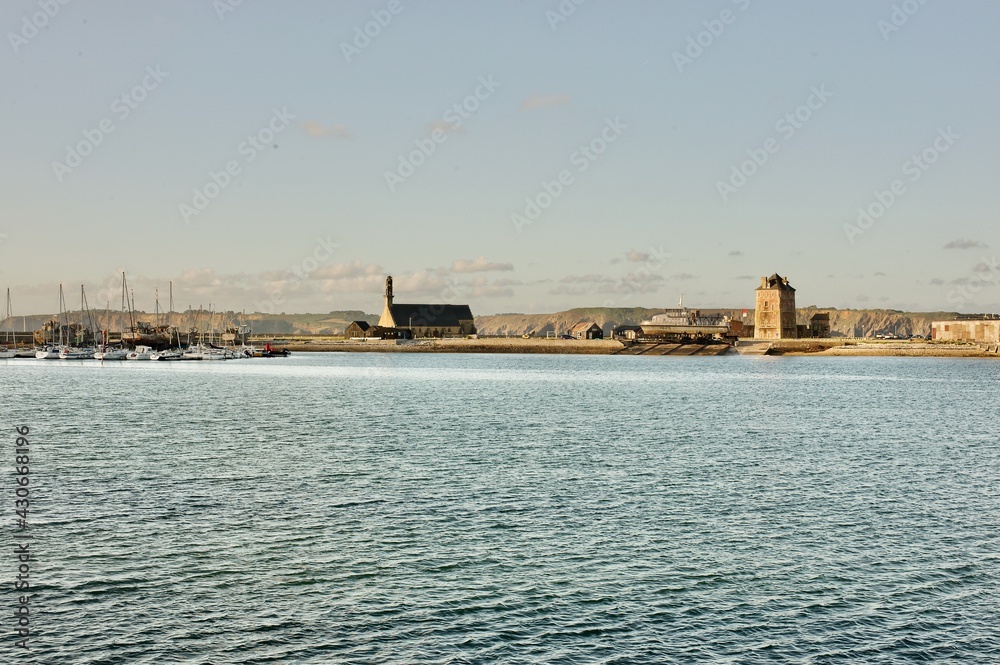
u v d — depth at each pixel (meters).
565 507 40.69
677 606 28.06
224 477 47.78
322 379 152.50
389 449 58.97
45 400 98.44
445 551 33.44
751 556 33.06
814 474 49.97
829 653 24.92
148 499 41.94
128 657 24.19
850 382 147.88
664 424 76.38
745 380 154.00
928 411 92.00
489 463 52.88
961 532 36.69
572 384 139.88
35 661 23.84
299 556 32.72
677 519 38.59
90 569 31.02
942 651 25.11
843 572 31.30
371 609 27.61
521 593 29.03
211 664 23.86
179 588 29.27
